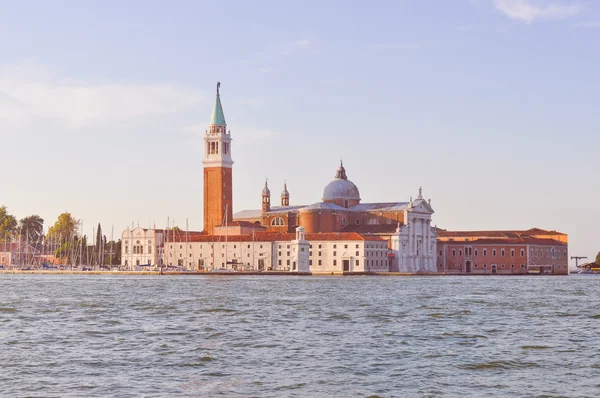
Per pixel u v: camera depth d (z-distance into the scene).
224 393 63.41
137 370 72.44
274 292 187.50
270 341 90.19
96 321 112.38
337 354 80.94
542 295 177.38
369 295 174.75
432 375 70.25
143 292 187.88
